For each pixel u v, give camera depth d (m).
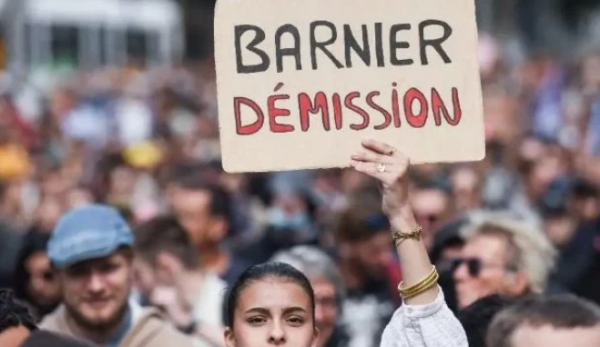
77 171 29.64
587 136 35.09
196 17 91.88
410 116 8.98
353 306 14.43
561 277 18.17
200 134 40.09
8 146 30.61
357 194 15.90
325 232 19.95
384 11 9.02
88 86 56.72
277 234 20.22
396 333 8.64
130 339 11.53
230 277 16.62
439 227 14.53
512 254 12.15
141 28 68.44
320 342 12.71
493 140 28.83
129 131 46.25
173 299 13.80
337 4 9.02
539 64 62.16
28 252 13.42
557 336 8.41
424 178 17.67
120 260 11.45
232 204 19.31
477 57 8.99
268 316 8.67
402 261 8.61
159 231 13.80
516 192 25.23
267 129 8.96
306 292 8.74
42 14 62.03
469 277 12.12
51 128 42.38
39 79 60.22
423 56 9.01
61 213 22.56
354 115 8.98
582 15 99.88
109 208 11.59
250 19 9.00
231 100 8.98
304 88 8.99
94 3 64.94
